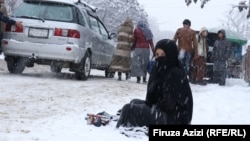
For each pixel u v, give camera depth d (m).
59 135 4.57
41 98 6.91
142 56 11.35
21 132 4.59
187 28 12.02
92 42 10.83
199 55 12.50
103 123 5.20
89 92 8.08
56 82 9.37
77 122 5.29
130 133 4.74
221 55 12.59
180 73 4.43
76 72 10.38
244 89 11.09
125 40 11.73
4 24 10.04
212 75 13.62
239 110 7.25
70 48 9.73
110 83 10.27
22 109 5.92
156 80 4.66
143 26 11.44
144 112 4.84
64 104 6.52
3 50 10.11
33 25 9.88
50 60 10.01
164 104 4.52
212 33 15.39
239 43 16.56
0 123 4.97
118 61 11.78
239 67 15.92
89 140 4.47
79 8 10.38
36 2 10.21
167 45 4.48
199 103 7.79
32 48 9.85
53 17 9.95
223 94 9.48
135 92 8.77
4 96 6.87
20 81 9.02
